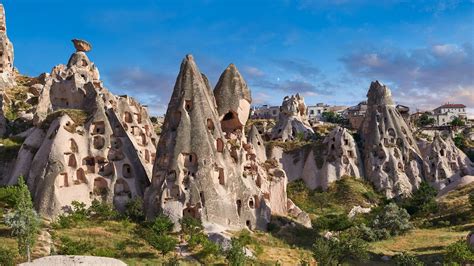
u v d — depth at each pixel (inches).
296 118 5644.7
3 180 3070.9
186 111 2891.2
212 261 2199.8
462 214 3378.4
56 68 3976.4
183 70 3019.2
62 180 2785.4
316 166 4564.5
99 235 2343.8
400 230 3228.3
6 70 4503.0
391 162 4468.5
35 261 1855.3
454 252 2185.0
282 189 3253.0
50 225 2465.6
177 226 2571.4
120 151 2994.6
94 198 2822.3
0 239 2130.9
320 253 2210.9
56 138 2859.3
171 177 2728.8
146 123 3786.9
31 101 4057.6
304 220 3179.1
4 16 4822.8
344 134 4608.8
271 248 2529.5
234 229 2716.5
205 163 2770.7
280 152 4815.5
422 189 3951.8
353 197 4151.1
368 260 2504.9
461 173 4581.7
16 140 3383.4
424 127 6815.9
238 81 3324.3
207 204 2674.7
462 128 6683.1
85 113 3122.5
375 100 4827.8
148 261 2089.1
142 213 2699.3
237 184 2876.5
